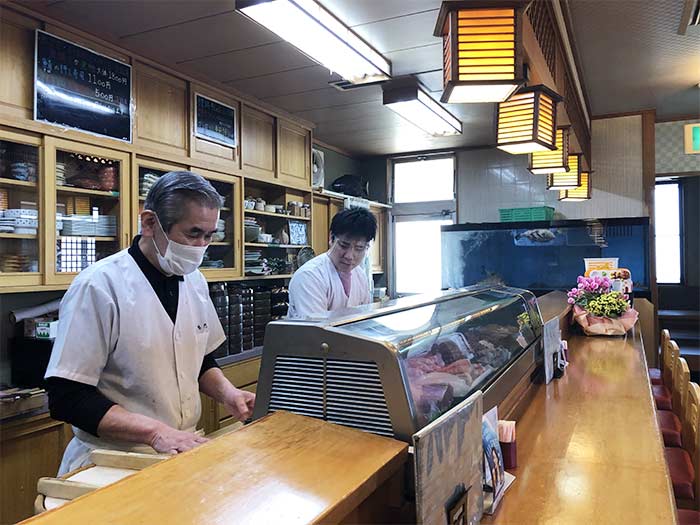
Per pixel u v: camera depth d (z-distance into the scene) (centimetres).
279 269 404
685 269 683
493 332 151
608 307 289
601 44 349
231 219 352
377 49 293
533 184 548
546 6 242
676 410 255
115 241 267
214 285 332
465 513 84
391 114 423
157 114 294
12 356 243
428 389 94
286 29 249
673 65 388
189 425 144
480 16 165
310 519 56
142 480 65
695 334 611
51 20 235
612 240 447
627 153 521
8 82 219
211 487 63
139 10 238
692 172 525
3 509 212
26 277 223
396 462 77
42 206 229
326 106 396
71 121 243
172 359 139
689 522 153
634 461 115
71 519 55
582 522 89
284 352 96
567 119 325
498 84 165
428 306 144
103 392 131
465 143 550
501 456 105
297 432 83
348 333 91
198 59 298
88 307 125
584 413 150
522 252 471
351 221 210
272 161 397
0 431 212
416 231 605
